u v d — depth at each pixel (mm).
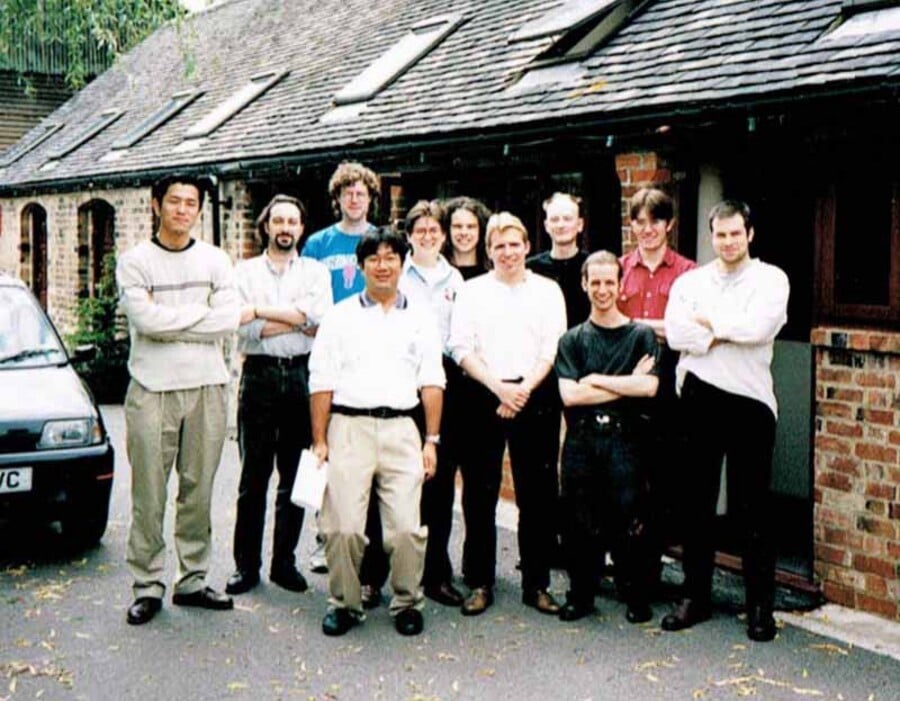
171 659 4961
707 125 6027
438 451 5711
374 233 5242
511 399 5434
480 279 5688
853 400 5578
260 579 6137
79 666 4871
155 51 20453
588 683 4691
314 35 14539
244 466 5910
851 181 5734
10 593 5898
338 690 4621
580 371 5434
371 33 12820
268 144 10859
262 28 16781
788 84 5598
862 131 5523
